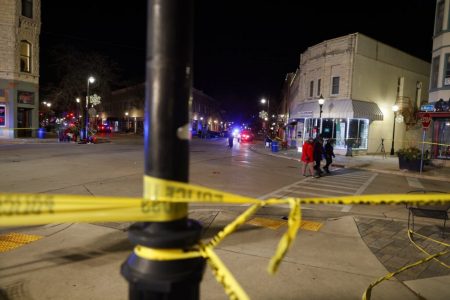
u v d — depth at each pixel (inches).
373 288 175.9
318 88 1214.9
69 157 717.3
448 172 716.7
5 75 1176.2
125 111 2780.5
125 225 262.7
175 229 63.5
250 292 167.3
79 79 1560.0
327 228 279.1
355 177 628.4
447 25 863.7
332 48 1148.5
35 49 1266.0
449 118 824.3
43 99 1978.3
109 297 158.9
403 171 711.7
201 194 64.8
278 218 302.7
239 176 564.4
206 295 161.5
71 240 229.8
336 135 1153.4
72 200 58.1
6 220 55.8
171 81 62.4
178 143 63.5
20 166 568.1
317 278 184.9
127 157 756.0
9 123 1194.6
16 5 1175.6
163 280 60.5
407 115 1250.0
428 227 294.2
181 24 62.9
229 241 237.3
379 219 315.0
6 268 185.8
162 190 62.7
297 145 1332.4
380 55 1181.7
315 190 475.5
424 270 201.3
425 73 1389.0
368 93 1154.0
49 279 174.2
